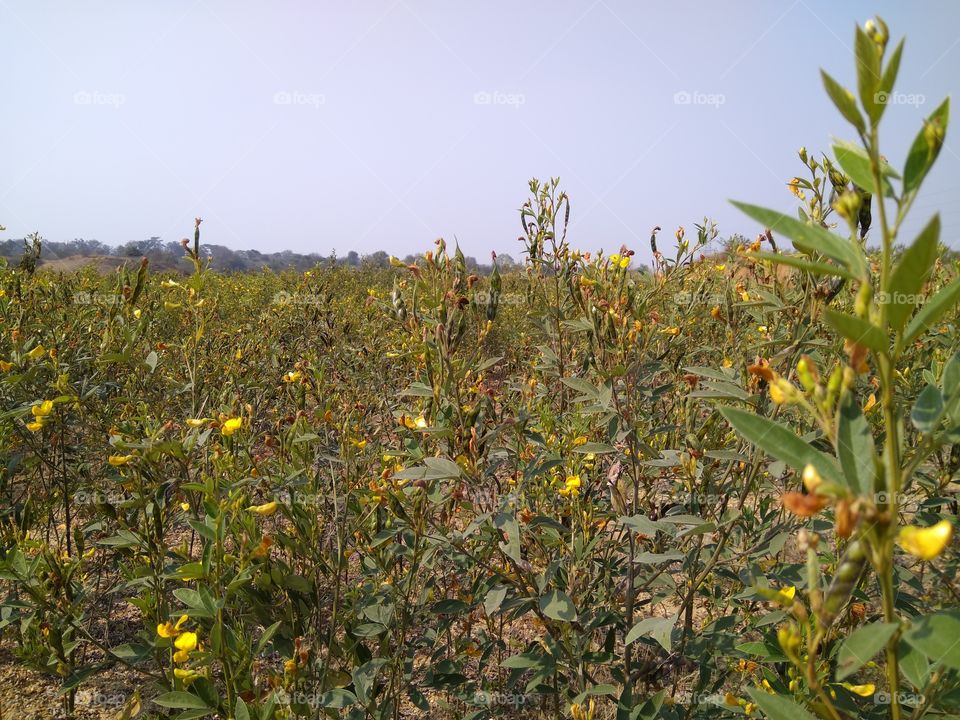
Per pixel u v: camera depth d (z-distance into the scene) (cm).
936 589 209
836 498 71
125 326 274
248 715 145
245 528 164
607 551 230
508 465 231
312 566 201
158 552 204
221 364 400
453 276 210
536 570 223
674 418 257
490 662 252
